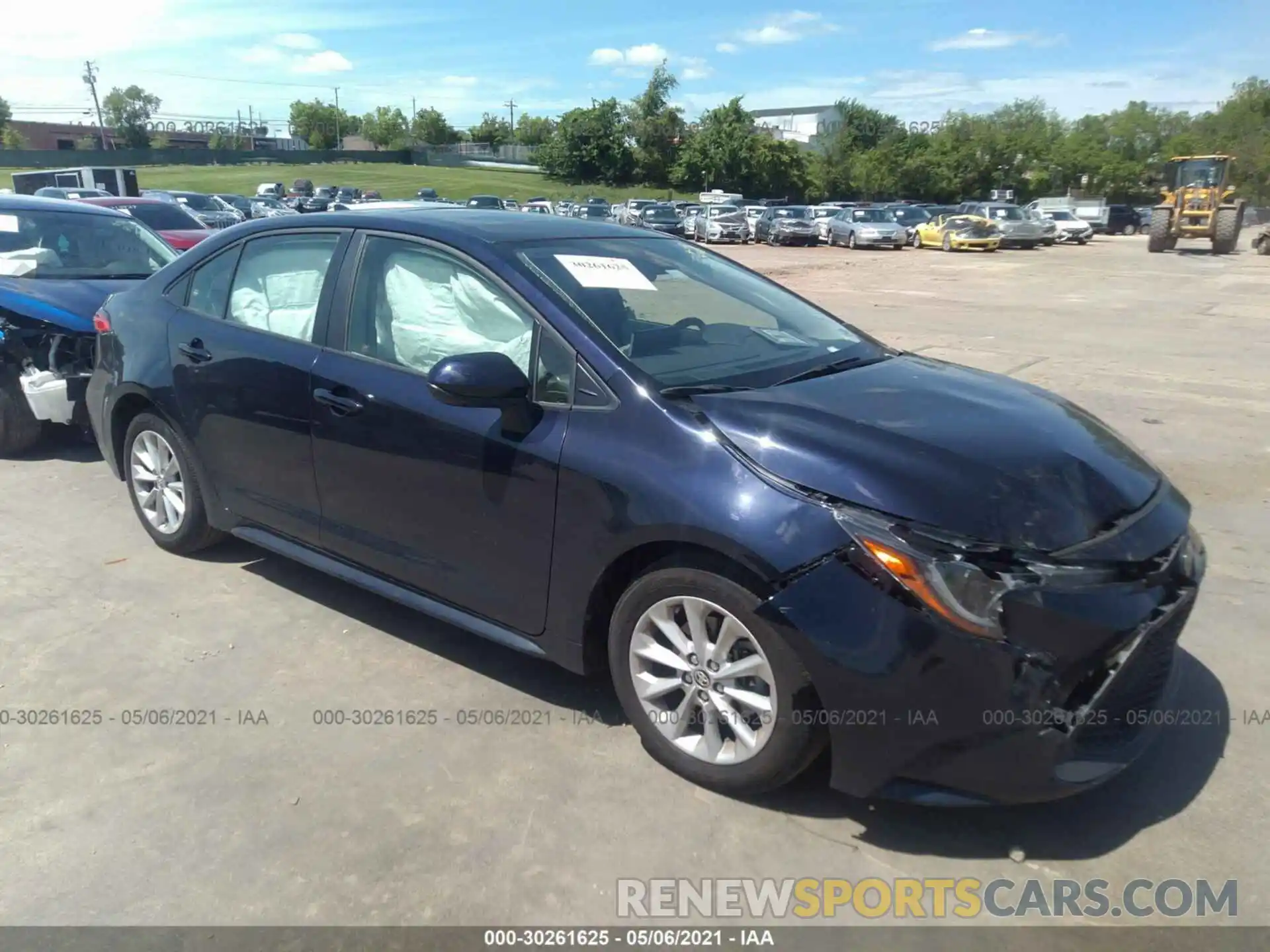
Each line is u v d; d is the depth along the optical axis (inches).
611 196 2987.2
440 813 112.8
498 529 127.6
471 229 142.7
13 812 112.6
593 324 125.7
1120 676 102.0
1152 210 1322.6
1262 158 2979.8
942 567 98.0
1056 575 99.4
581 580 120.3
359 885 101.6
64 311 243.0
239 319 165.2
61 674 143.1
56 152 3048.7
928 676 98.0
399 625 159.3
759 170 2994.6
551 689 140.0
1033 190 3228.3
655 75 3225.9
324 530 152.4
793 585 102.0
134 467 187.3
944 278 899.4
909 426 114.7
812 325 155.6
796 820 111.9
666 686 117.3
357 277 148.1
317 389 146.8
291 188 2723.9
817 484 104.3
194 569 181.2
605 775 119.7
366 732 128.9
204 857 105.4
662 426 114.6
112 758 122.9
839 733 102.7
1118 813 113.8
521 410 124.2
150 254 297.4
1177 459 260.1
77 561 184.4
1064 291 759.7
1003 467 107.4
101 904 98.7
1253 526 209.8
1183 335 497.0
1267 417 306.0
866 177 3120.1
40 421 251.9
